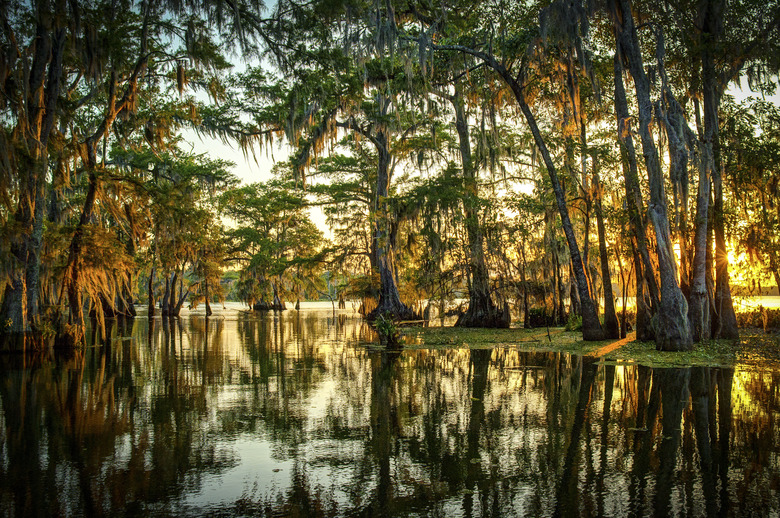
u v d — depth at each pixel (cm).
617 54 1623
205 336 2308
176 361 1436
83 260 1789
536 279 2594
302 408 835
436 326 2836
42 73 1534
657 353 1455
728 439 635
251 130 2589
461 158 2767
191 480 516
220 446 630
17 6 1366
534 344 1819
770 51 1560
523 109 1836
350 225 4300
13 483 508
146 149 3047
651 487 485
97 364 1384
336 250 4334
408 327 2820
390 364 1349
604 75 1905
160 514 433
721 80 1617
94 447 629
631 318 2283
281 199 4444
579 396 908
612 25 1805
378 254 3472
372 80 2303
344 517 426
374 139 3431
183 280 4556
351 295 4006
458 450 605
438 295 2833
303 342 2006
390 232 3134
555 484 496
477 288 2608
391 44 1638
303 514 432
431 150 3172
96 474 534
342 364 1352
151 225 2120
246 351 1683
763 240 1777
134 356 1557
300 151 3172
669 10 1689
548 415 771
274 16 1611
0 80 1352
